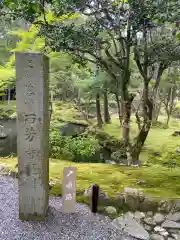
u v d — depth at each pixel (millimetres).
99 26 2803
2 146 6352
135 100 6746
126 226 2199
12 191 2812
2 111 9695
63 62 5309
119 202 2486
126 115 3527
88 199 2582
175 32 2980
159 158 4871
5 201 2561
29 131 2059
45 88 2082
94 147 4711
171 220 2312
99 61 3121
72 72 7090
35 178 2143
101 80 5348
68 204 2352
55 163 3721
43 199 2189
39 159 2109
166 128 8492
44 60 2010
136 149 3746
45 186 2230
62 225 2180
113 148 5984
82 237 2031
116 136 6824
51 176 3129
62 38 2605
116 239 2025
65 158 4352
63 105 9359
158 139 6699
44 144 2133
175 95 10258
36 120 2037
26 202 2189
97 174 3221
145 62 3137
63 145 4477
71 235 2049
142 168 3572
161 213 2412
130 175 3232
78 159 4566
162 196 2578
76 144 4480
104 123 8867
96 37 2896
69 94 8914
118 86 3611
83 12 2568
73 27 2719
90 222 2244
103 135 6867
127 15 2713
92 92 6875
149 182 3004
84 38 2715
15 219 2236
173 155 5031
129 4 2602
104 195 2504
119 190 2711
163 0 2330
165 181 3059
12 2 1979
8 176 3250
